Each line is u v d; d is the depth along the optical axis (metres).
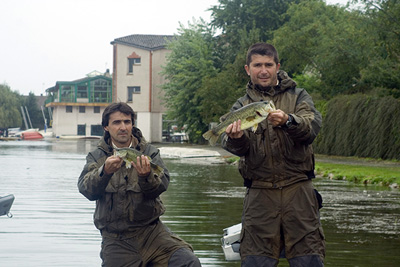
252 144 4.40
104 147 4.92
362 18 25.67
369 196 13.48
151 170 4.49
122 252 4.73
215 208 11.43
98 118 78.81
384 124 24.88
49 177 18.80
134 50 62.88
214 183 16.77
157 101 63.19
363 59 27.94
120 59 63.25
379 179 16.52
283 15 44.06
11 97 96.44
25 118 99.94
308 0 39.38
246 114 4.10
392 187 15.63
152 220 4.76
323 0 38.75
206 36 49.19
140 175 4.48
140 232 4.75
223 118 4.29
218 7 47.00
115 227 4.73
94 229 9.07
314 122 4.39
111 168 4.50
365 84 27.91
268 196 4.42
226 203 12.22
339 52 28.77
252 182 4.49
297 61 35.38
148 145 4.95
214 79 42.50
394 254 7.37
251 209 4.48
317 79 34.25
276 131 4.39
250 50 4.59
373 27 25.17
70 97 78.56
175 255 4.69
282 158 4.39
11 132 88.00
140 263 4.72
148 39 65.00
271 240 4.41
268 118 4.16
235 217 10.28
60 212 10.84
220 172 21.02
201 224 9.54
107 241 4.79
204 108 43.00
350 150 27.00
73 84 78.25
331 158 26.72
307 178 4.46
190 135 51.91
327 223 9.70
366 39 26.81
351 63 28.94
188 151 34.22
